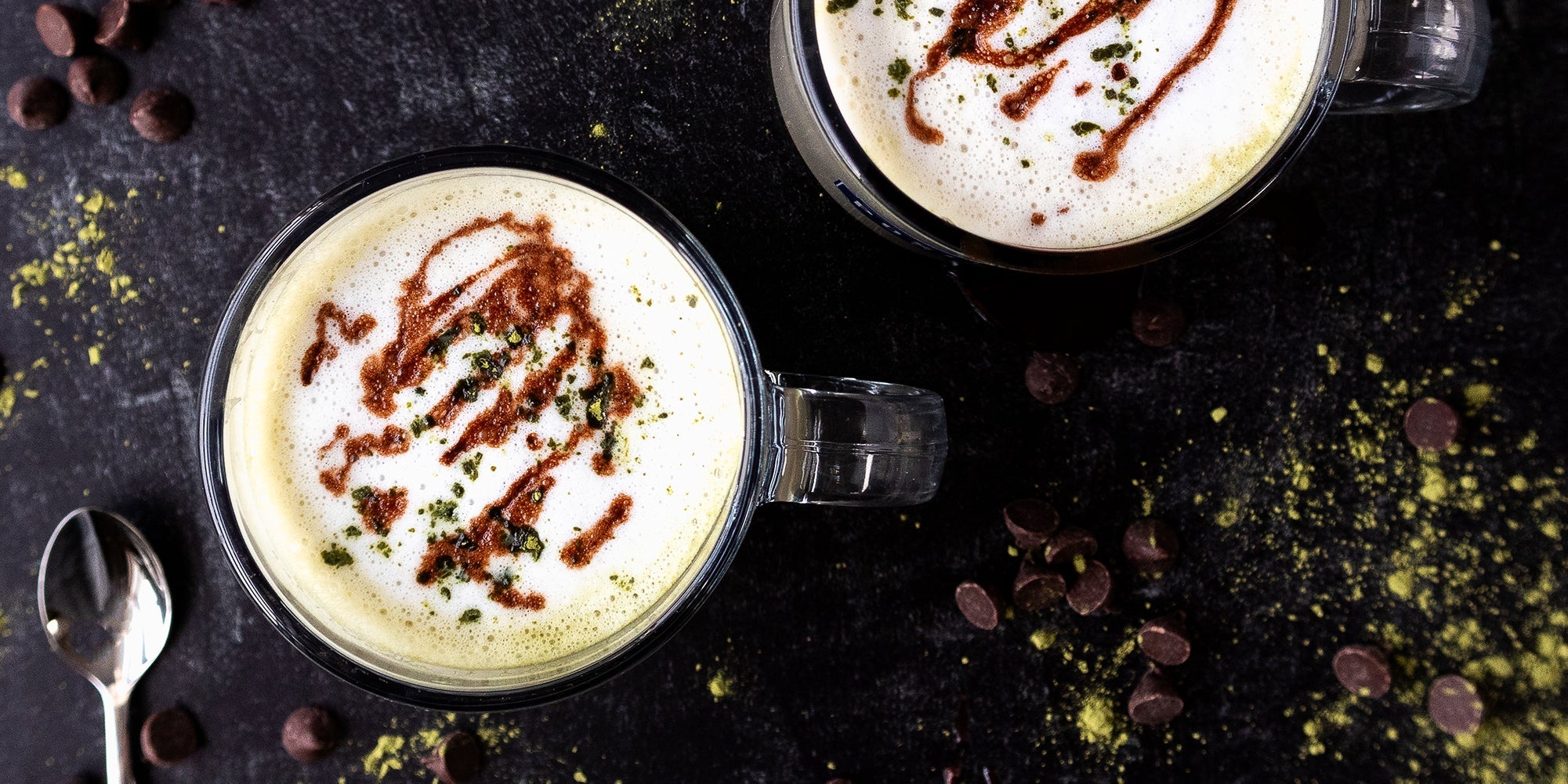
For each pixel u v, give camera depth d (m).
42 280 0.35
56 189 0.35
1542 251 0.36
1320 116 0.32
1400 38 0.33
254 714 0.35
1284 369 0.36
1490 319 0.36
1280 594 0.36
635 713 0.35
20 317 0.35
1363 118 0.36
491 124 0.35
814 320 0.35
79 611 0.35
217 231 0.35
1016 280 0.35
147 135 0.35
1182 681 0.36
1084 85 0.32
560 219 0.32
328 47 0.35
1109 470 0.36
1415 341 0.36
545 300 0.32
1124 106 0.32
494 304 0.32
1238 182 0.32
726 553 0.32
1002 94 0.32
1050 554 0.35
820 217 0.35
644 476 0.32
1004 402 0.36
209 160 0.35
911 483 0.33
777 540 0.35
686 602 0.32
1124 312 0.36
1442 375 0.36
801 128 0.33
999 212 0.32
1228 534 0.36
